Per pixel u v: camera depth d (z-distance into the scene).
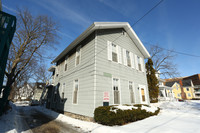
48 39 12.81
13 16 6.64
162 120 6.39
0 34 5.80
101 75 7.38
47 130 5.27
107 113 5.46
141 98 10.26
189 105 14.80
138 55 12.17
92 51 7.84
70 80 10.06
